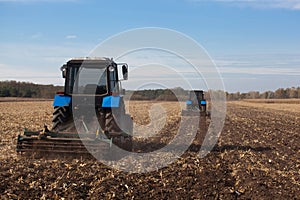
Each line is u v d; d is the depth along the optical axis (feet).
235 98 504.02
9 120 83.25
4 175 31.58
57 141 38.78
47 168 34.60
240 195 29.09
